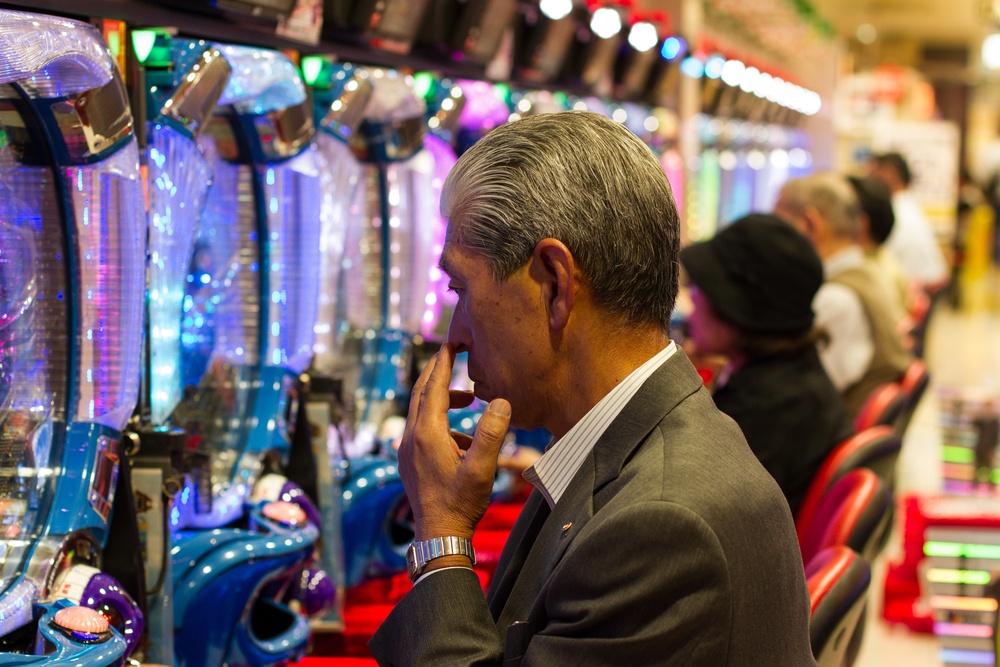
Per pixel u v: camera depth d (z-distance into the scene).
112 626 1.44
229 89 1.86
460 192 1.20
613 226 1.15
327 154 2.23
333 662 1.97
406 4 2.50
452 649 1.16
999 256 16.56
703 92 5.39
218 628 1.73
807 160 8.70
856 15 13.74
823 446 2.55
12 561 1.43
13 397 1.48
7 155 1.43
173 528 1.79
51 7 1.49
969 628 3.34
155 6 1.70
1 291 1.46
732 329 2.59
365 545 2.32
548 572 1.18
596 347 1.19
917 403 3.98
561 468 1.23
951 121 19.44
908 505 3.92
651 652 1.05
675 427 1.17
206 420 2.03
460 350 1.31
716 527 1.07
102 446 1.53
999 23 12.86
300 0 2.08
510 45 3.25
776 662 1.12
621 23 4.05
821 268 2.58
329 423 2.16
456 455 1.24
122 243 1.52
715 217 5.83
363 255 2.62
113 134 1.47
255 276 2.08
